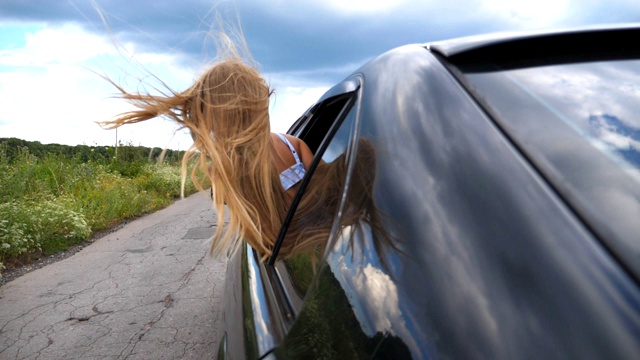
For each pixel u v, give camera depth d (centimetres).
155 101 182
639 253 74
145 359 398
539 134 98
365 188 115
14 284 623
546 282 74
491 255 81
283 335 130
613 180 88
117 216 1178
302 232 155
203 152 182
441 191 96
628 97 111
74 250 822
